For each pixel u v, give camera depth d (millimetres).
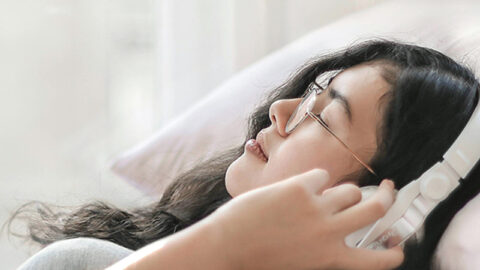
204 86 1858
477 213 929
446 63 989
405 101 921
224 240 726
